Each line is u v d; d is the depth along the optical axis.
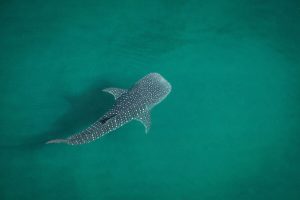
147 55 12.66
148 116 9.09
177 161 10.24
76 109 11.14
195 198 9.51
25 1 13.96
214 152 10.46
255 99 11.69
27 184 9.59
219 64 12.55
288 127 11.09
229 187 9.77
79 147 10.30
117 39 13.16
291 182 9.88
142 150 10.38
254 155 10.45
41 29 13.20
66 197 9.44
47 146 10.27
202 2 14.56
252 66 12.55
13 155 10.06
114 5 14.23
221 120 11.12
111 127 8.23
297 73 12.41
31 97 11.43
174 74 12.21
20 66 12.10
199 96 11.62
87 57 12.53
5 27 13.10
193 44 13.11
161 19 13.91
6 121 10.82
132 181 9.81
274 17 14.16
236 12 14.34
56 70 12.12
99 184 9.70
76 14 13.80
